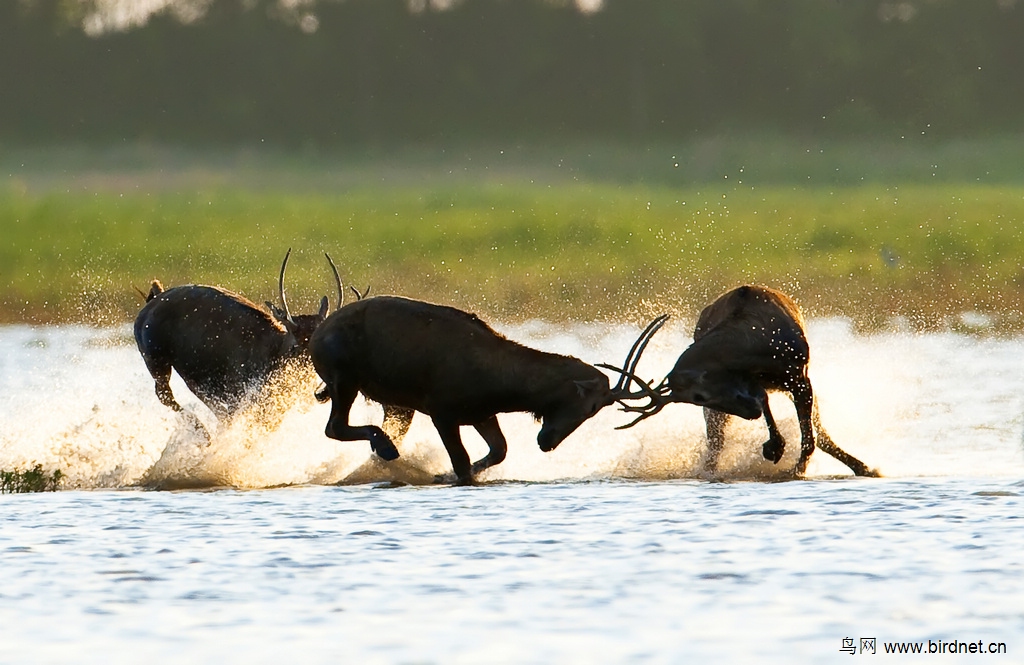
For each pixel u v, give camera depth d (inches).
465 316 2001.7
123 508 1786.4
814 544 1539.1
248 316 2233.0
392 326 1990.7
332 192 7214.6
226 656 1189.7
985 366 3277.6
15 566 1472.7
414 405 2022.6
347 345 2001.7
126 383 2942.9
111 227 5856.3
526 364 1963.6
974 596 1333.7
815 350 3420.3
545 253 5305.1
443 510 1754.4
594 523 1662.2
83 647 1214.3
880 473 2071.9
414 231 5723.4
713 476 2078.0
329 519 1701.5
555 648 1199.6
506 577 1416.1
